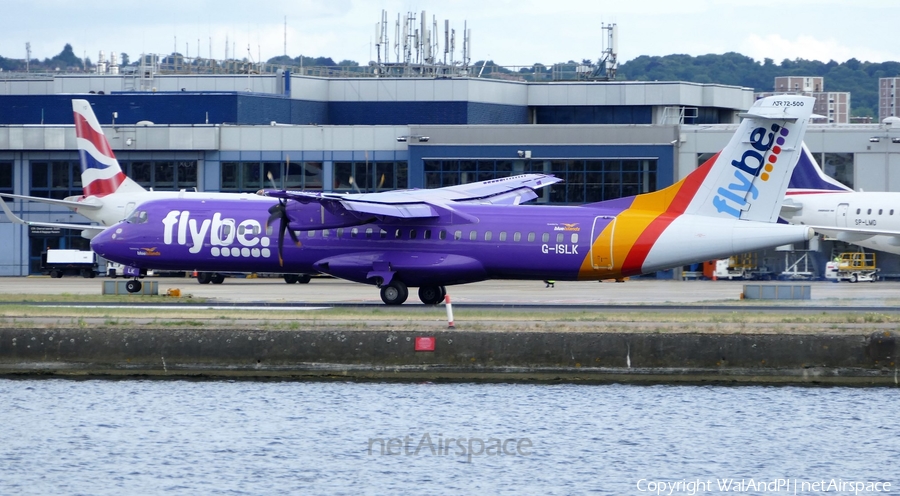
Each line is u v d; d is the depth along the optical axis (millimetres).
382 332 146125
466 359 144750
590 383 143500
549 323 150000
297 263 191750
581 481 104125
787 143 176000
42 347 148875
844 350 142625
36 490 101438
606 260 180750
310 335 146500
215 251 194500
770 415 126312
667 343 143750
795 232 176125
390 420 124250
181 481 103938
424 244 185875
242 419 124688
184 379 146750
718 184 179500
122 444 115438
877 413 127188
